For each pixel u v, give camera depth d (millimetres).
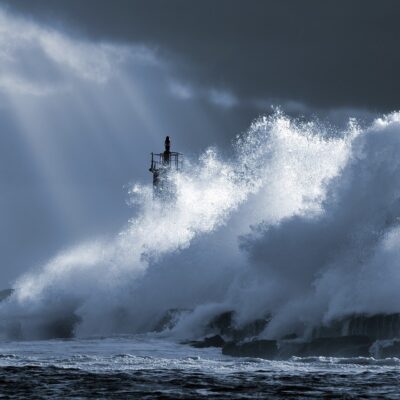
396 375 72875
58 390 66375
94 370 77500
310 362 83250
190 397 63000
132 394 64438
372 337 94750
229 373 74812
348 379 70625
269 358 95562
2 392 65562
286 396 63000
